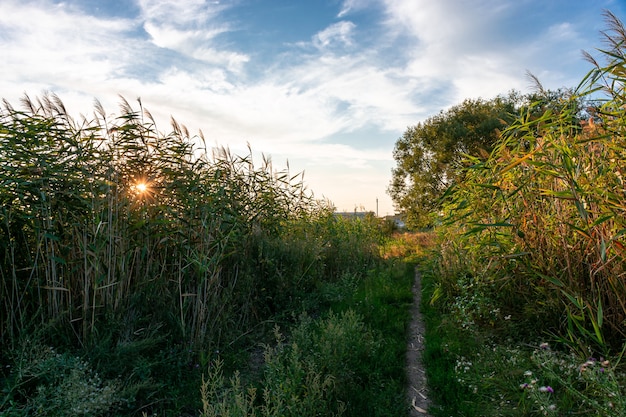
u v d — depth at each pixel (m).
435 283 7.97
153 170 5.52
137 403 3.89
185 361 4.61
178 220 5.47
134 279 5.12
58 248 4.55
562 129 4.76
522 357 4.31
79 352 4.15
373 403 3.78
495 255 5.70
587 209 4.47
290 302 6.85
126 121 5.51
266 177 7.44
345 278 8.52
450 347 5.06
